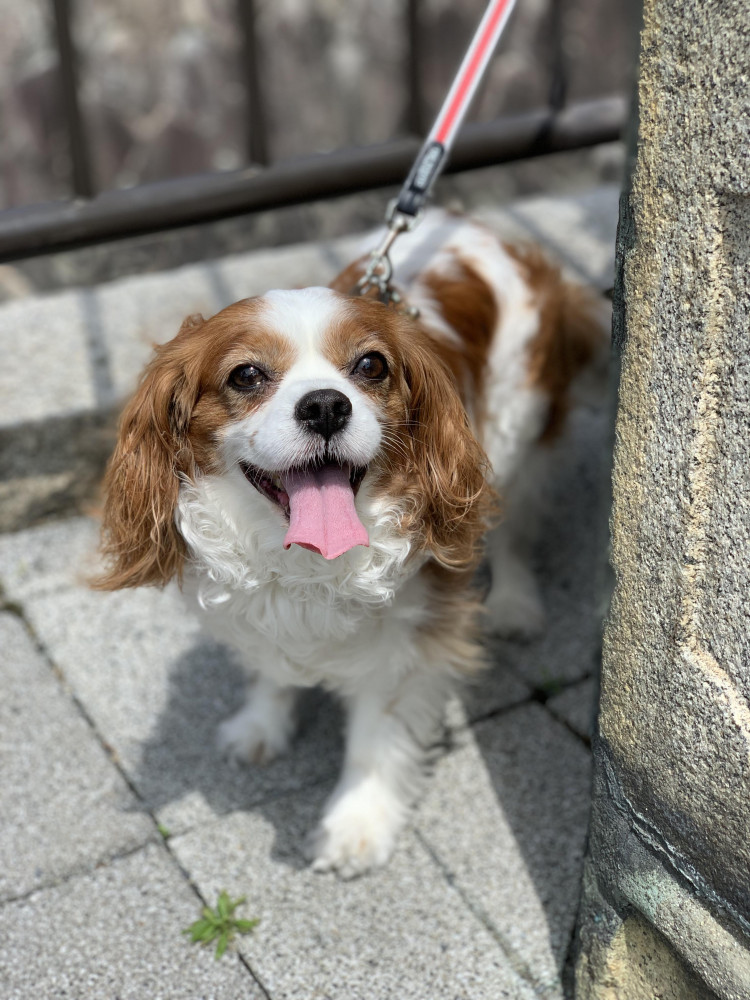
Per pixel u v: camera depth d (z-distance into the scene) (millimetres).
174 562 668
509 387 849
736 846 459
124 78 1915
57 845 722
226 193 1017
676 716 478
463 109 741
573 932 656
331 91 2002
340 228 1739
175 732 817
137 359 1046
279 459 575
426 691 746
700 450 434
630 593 490
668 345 433
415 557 671
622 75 1932
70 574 960
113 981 634
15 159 1893
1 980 633
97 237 1000
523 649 901
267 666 725
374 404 618
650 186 419
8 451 981
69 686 852
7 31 1827
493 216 1244
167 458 639
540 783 769
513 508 915
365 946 656
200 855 721
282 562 642
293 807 761
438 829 739
